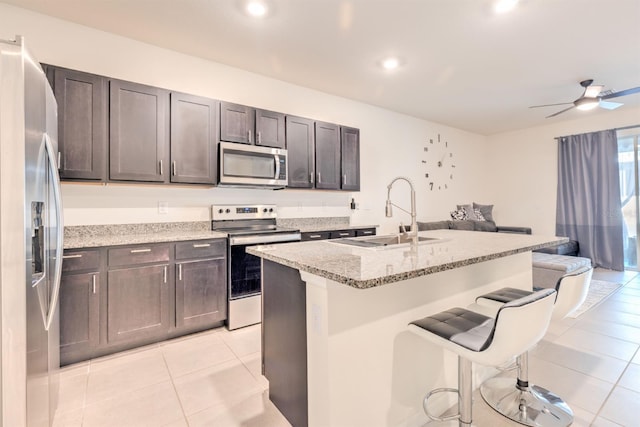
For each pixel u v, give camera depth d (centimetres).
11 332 113
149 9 239
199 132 288
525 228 550
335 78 366
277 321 171
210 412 173
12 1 230
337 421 132
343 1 228
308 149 362
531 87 394
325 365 131
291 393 159
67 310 214
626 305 338
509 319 113
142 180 261
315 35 273
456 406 177
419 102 453
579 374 207
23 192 115
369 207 467
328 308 129
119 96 251
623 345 247
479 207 600
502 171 646
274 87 368
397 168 503
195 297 266
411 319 159
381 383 147
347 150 400
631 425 160
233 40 283
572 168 544
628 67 336
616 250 498
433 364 169
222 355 237
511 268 231
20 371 115
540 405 174
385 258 149
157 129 268
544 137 586
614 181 501
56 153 171
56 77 226
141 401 183
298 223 395
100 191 272
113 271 231
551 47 293
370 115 466
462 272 190
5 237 112
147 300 245
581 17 246
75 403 180
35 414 127
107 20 253
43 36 247
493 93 416
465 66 333
